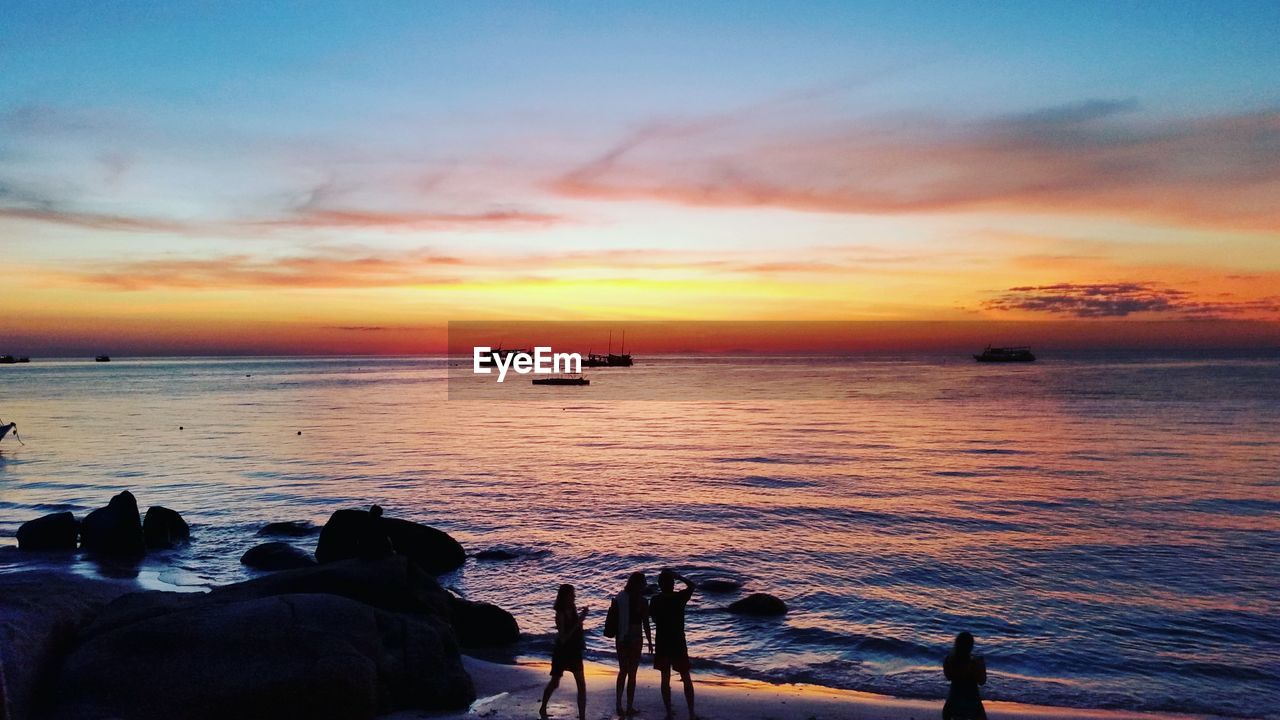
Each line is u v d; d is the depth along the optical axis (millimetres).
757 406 111500
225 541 29609
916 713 12633
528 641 18125
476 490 41156
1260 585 22438
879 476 45312
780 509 35156
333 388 176750
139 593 14562
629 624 11648
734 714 12289
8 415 96812
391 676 12180
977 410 96062
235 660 10984
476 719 11805
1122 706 14227
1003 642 17812
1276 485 40531
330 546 24750
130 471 49188
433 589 17078
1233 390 128125
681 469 49000
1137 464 48906
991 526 31109
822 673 15859
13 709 9570
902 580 23234
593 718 11836
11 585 14125
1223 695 14773
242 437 70688
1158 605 20547
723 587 21938
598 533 30312
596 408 111812
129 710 10102
